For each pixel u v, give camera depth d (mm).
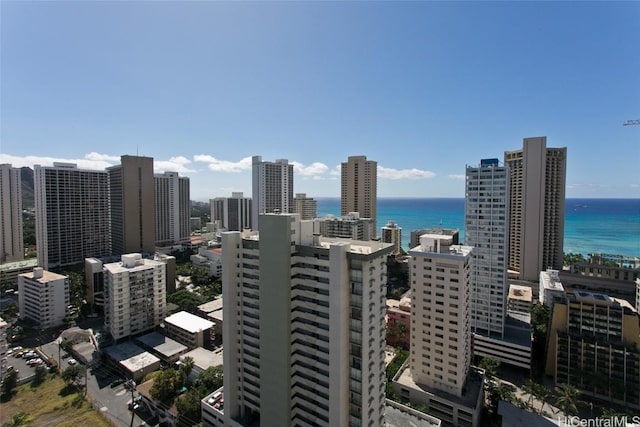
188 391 95312
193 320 145000
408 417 83375
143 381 107688
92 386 108562
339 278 58938
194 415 88500
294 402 67125
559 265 196000
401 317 145250
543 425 84875
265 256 66125
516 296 159000
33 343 138500
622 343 100812
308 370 65125
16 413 93375
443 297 96938
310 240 69250
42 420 90688
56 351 131250
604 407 97062
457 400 93688
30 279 156125
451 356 96562
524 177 196625
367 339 62156
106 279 145125
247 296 74750
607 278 163125
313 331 63906
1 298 184625
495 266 123438
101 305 169625
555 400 100438
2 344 108625
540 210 192625
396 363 116750
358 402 61875
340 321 59500
